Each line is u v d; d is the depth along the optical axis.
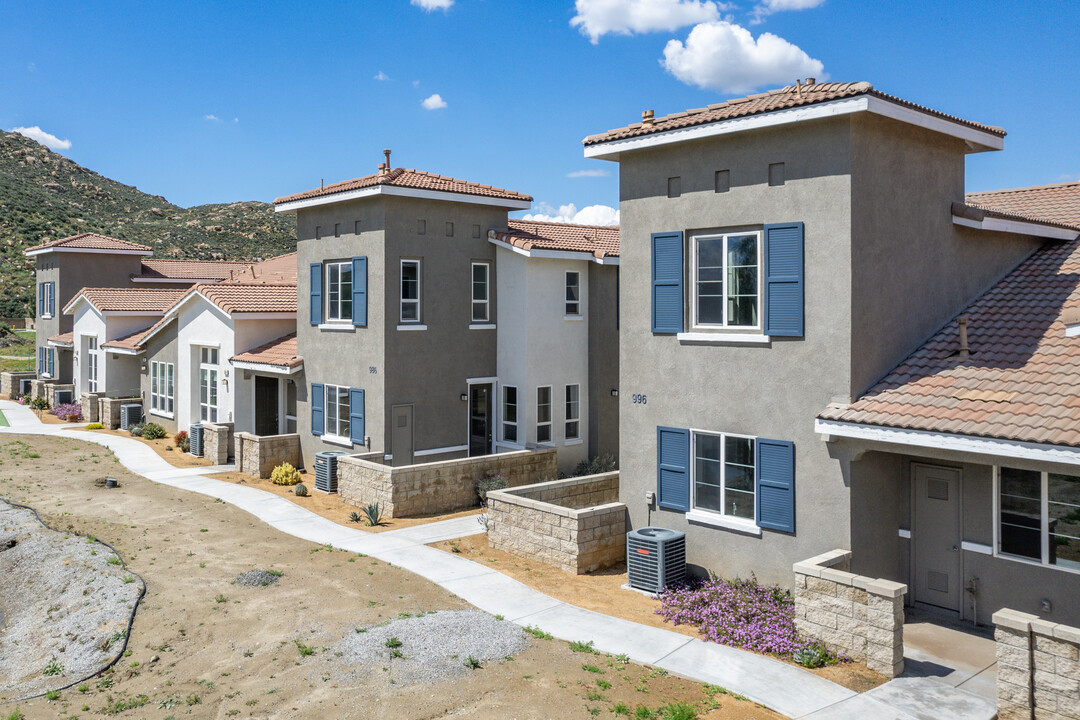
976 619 12.38
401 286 22.06
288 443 24.50
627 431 15.34
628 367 15.25
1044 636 9.02
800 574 11.48
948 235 14.30
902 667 10.68
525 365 23.41
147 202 126.69
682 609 12.70
